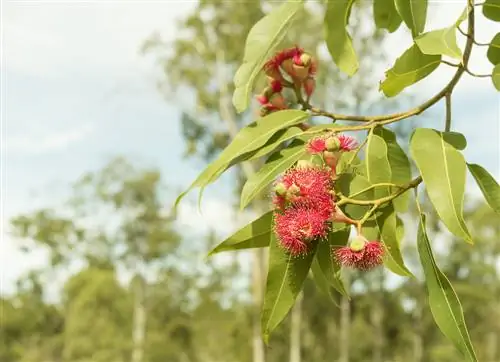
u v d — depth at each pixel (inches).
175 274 1498.5
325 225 74.7
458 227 64.2
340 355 1402.6
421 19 74.8
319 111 81.8
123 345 1587.1
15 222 1536.7
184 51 962.7
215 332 1464.1
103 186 1480.1
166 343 1541.6
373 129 79.0
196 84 973.8
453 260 1218.6
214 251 83.4
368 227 79.2
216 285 1382.9
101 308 1718.8
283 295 78.4
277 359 1366.9
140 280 1542.8
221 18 927.7
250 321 1099.9
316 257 86.3
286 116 80.7
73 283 1755.7
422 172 66.9
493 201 77.1
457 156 67.0
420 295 1229.7
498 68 73.1
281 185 75.2
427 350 1273.4
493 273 1208.2
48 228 1530.5
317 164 78.6
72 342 1706.4
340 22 85.9
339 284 79.7
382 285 1218.0
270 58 88.1
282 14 83.9
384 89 75.4
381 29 91.8
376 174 78.7
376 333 1350.9
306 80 87.5
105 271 1738.4
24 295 1836.9
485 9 78.8
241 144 79.0
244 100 81.0
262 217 82.8
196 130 978.7
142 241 1494.8
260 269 940.0
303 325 1374.3
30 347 1877.5
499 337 1406.3
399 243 83.2
